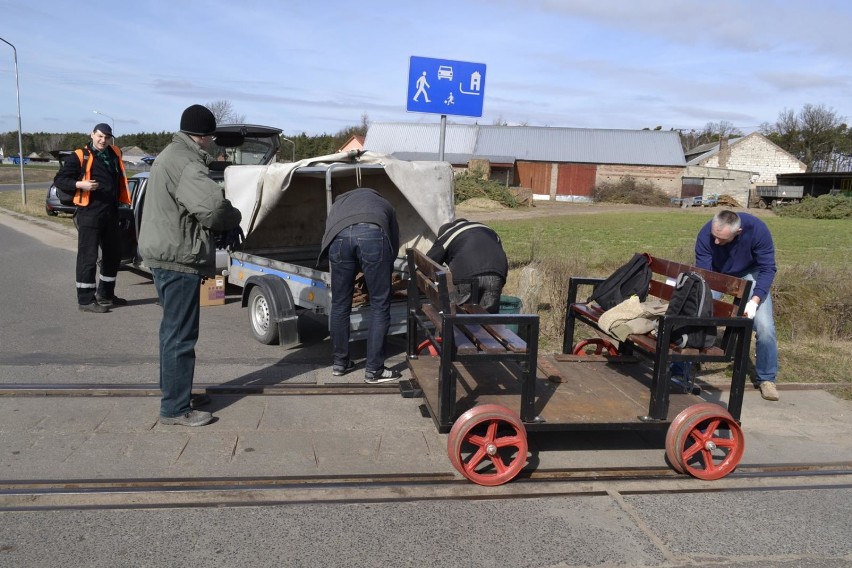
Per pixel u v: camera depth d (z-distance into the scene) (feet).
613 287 16.17
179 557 9.75
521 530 10.99
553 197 178.60
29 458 12.65
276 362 19.63
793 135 267.39
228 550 9.99
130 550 9.88
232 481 12.01
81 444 13.35
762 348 18.19
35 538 10.09
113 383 16.88
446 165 23.02
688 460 13.61
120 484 11.70
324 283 19.81
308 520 10.96
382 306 17.33
